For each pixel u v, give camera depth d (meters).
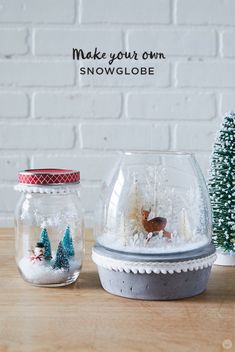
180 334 0.52
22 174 0.65
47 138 1.21
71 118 1.20
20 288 0.66
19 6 1.18
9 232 1.01
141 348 0.49
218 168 0.77
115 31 1.18
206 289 0.66
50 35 1.18
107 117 1.20
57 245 0.68
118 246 0.63
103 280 0.65
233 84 1.20
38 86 1.20
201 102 1.20
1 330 0.53
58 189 0.65
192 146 1.21
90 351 0.48
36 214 0.68
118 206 0.64
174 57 1.19
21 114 1.20
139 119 1.20
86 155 1.21
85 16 1.18
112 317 0.56
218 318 0.56
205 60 1.19
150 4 1.18
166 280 0.61
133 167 0.65
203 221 0.65
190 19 1.18
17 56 1.19
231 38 1.19
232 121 0.77
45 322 0.55
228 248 0.78
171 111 1.20
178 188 0.64
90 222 1.21
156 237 0.62
